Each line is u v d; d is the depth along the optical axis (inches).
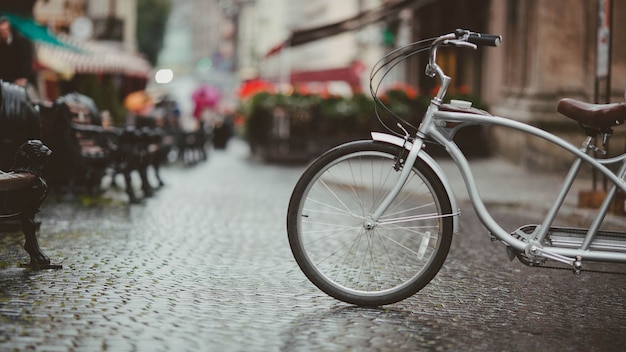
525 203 484.7
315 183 216.5
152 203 471.8
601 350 181.9
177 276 250.5
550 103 745.0
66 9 1282.0
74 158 454.6
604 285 255.1
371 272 249.6
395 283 230.8
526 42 792.9
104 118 567.5
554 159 716.0
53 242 308.0
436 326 197.3
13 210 244.7
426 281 213.6
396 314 208.1
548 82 749.9
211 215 424.8
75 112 467.8
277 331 187.9
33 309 199.9
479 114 211.3
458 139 899.4
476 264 287.0
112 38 1892.2
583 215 408.2
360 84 1167.6
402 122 218.2
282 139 966.4
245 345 175.6
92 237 325.4
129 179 470.3
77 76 799.1
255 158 1072.8
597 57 434.3
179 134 917.2
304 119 964.6
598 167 205.3
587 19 752.3
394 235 351.9
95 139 487.8
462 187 583.8
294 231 215.6
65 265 260.5
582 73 753.0
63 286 227.9
